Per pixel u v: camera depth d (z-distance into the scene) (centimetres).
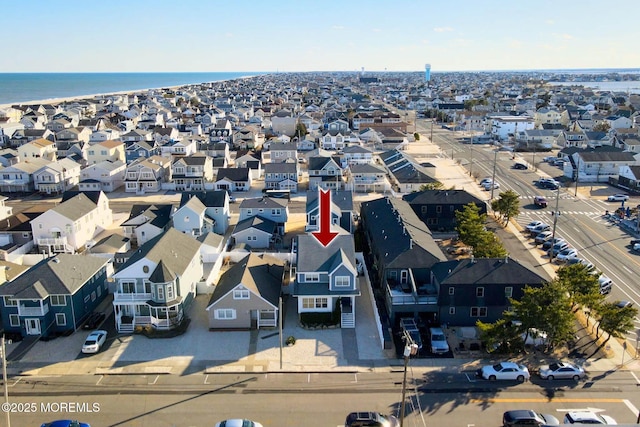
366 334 4731
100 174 10544
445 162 13100
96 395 3838
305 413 3628
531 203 9106
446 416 3572
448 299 4681
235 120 19938
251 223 7094
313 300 4900
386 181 10231
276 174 10475
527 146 15038
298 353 4416
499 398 3766
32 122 17300
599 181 10769
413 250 5238
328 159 10594
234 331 4800
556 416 3553
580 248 6850
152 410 3662
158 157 11325
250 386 3953
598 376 4016
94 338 4484
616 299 5372
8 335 4634
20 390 3900
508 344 4284
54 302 4712
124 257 6184
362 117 19562
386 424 3391
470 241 6222
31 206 9306
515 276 4666
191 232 7156
